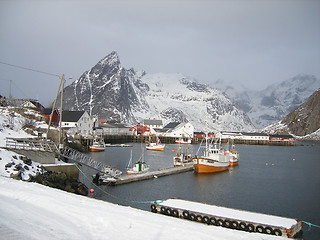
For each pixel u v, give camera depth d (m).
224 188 47.75
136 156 88.56
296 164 84.69
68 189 34.12
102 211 17.55
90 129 122.88
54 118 110.06
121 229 14.75
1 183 23.31
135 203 36.31
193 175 58.41
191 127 183.50
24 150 39.06
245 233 15.80
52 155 40.09
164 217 17.91
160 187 45.72
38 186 23.53
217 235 14.87
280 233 23.83
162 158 87.00
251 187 49.19
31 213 16.09
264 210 36.12
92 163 59.91
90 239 13.15
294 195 44.06
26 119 78.62
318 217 33.81
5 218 14.67
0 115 71.81
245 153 123.25
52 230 13.75
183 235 14.36
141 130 182.12
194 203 30.70
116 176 49.16
